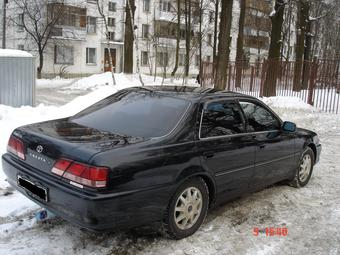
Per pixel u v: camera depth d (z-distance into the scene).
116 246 3.82
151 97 4.48
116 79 24.80
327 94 16.44
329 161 7.78
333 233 4.45
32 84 11.55
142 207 3.53
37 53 36.41
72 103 10.88
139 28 43.50
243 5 26.89
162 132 3.91
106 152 3.35
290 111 14.95
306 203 5.34
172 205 3.83
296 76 18.31
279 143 5.24
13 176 4.00
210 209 4.42
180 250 3.83
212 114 4.35
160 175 3.64
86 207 3.22
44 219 4.26
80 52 39.62
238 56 27.25
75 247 3.76
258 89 19.44
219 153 4.25
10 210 4.47
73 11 37.50
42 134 3.83
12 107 10.12
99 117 4.36
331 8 28.03
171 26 44.69
